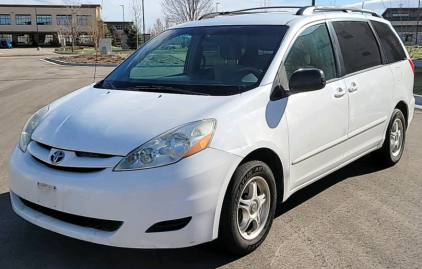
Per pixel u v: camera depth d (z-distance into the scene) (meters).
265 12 4.85
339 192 4.92
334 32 4.61
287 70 3.91
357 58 4.84
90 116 3.46
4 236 3.84
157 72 4.28
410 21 23.34
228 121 3.28
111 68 24.19
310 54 4.21
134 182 2.95
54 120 3.58
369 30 5.27
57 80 17.52
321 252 3.61
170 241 3.04
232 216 3.29
